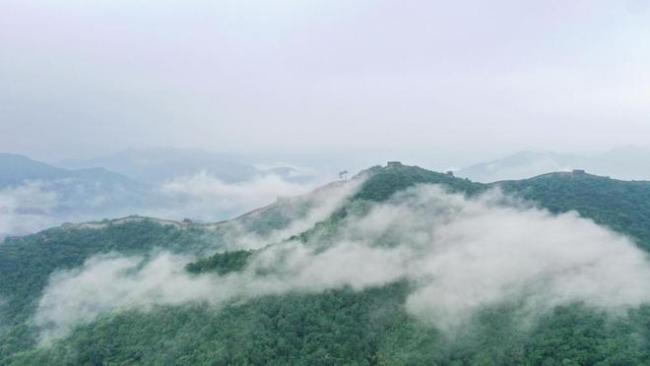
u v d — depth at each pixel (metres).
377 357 113.38
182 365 112.00
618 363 94.62
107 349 123.19
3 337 139.25
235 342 115.44
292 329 120.44
